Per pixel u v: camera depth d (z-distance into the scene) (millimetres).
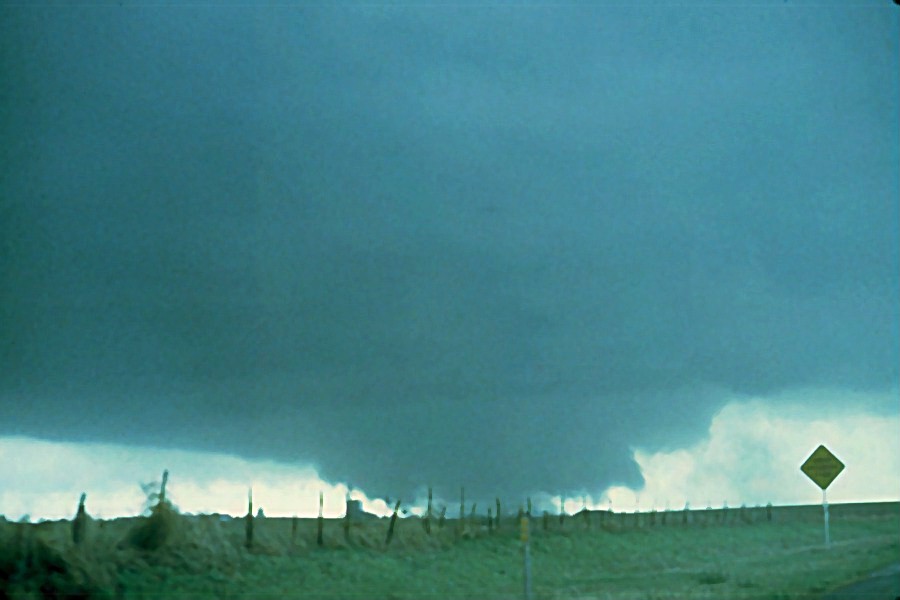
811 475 28609
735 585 19438
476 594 19203
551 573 21984
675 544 25328
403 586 19531
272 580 19047
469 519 27094
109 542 18672
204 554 19297
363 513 27219
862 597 17484
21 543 17359
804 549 24656
